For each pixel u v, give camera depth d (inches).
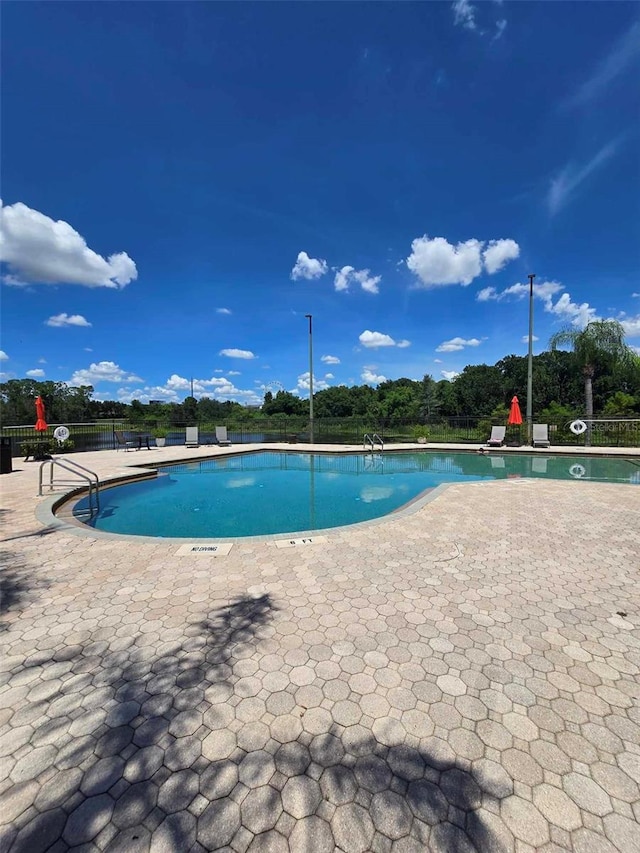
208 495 330.3
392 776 59.4
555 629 102.7
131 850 48.9
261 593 123.8
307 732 67.9
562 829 51.9
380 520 210.5
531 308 589.0
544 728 69.1
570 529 195.2
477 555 159.0
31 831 51.3
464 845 49.9
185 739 66.3
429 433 722.2
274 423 821.9
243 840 50.4
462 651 92.6
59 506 265.1
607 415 733.9
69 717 71.4
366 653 91.7
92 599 119.6
